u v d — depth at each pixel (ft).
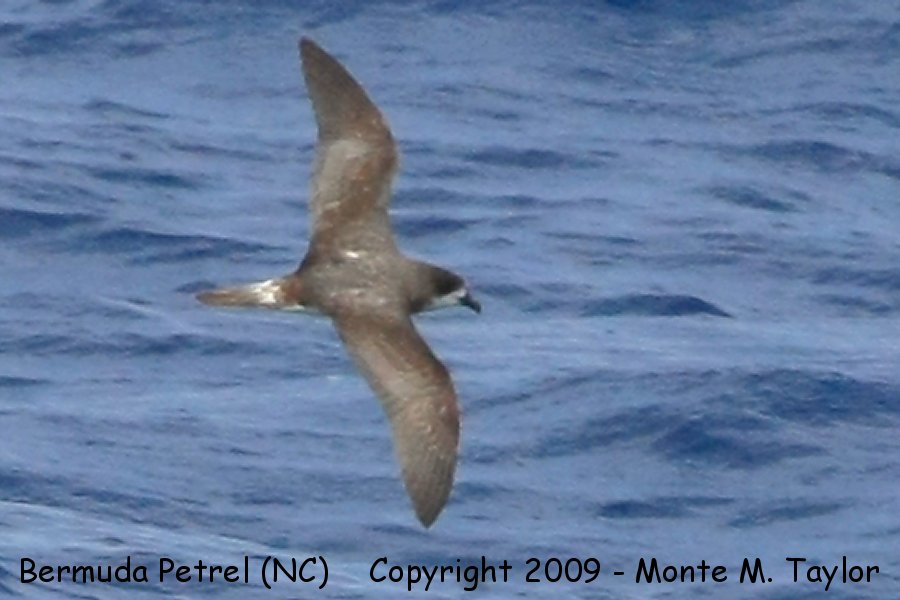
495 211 96.53
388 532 67.26
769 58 112.16
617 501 69.87
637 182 100.53
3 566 61.77
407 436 38.63
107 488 69.56
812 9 115.03
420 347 39.40
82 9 114.83
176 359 80.48
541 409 75.87
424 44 112.98
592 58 111.75
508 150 103.04
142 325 82.99
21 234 90.74
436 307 40.70
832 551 66.95
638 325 85.30
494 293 88.02
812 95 109.50
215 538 66.44
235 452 72.59
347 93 43.73
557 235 94.07
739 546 67.46
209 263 89.66
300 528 67.62
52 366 79.92
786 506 69.87
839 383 77.56
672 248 93.15
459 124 105.91
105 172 97.76
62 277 87.35
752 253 92.94
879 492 70.74
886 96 109.81
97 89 108.68
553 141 104.17
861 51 112.78
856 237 95.55
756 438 73.77
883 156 104.58
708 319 86.17
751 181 101.30
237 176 99.45
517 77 110.32
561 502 69.72
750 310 87.92
